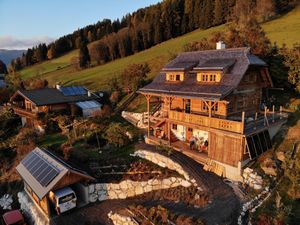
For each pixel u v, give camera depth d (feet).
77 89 162.61
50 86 220.64
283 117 96.58
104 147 101.14
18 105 162.81
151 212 65.92
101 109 143.33
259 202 64.85
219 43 102.42
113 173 84.58
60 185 74.74
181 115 92.17
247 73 94.84
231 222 59.11
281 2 233.76
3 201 91.25
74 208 76.95
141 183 79.15
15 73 249.75
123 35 302.04
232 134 76.07
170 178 78.69
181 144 96.37
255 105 102.53
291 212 59.57
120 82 178.60
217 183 75.15
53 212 75.82
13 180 98.37
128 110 139.85
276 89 119.34
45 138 120.47
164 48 249.34
